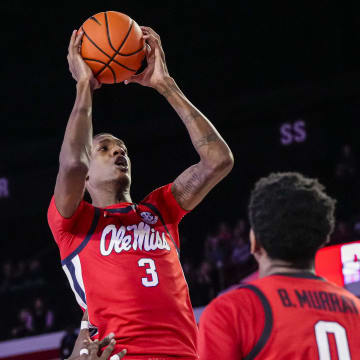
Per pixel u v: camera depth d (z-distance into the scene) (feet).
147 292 12.16
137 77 14.10
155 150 83.82
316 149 76.02
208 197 79.25
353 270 23.89
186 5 82.23
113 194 13.83
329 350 8.44
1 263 84.28
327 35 77.92
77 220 12.58
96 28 13.20
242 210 77.25
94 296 12.19
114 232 12.64
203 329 8.82
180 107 13.64
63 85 85.05
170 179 83.05
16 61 85.81
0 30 84.99
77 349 11.91
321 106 76.23
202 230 77.46
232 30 81.30
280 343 8.43
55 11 83.97
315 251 9.02
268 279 8.95
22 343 40.96
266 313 8.60
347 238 47.62
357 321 8.82
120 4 82.69
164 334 11.98
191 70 82.48
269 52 80.28
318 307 8.73
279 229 8.82
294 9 79.10
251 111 78.79
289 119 77.82
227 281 48.06
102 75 13.24
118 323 11.89
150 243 12.81
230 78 81.41
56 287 62.95
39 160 85.05
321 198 9.06
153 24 82.84
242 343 8.55
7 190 86.02
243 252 53.16
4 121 86.02
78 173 11.87
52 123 85.56
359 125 74.33
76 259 12.48
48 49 85.10
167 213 13.66
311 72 78.38
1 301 63.52
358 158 72.43
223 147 13.29
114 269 12.23
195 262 69.36
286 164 77.77
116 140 14.37
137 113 84.28
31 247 85.51
